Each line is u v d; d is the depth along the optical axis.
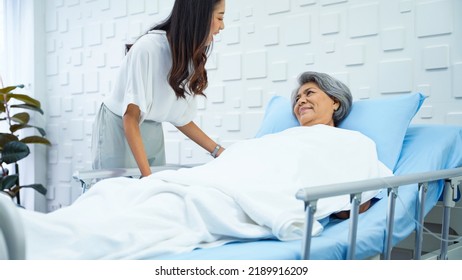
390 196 1.22
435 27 2.02
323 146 1.54
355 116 1.90
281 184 1.32
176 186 1.16
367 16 2.21
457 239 1.77
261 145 1.56
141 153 1.74
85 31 3.46
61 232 0.93
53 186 3.71
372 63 2.20
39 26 3.71
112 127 1.94
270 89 2.55
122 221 1.00
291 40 2.46
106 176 1.77
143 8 3.10
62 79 3.63
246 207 1.15
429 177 1.35
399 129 1.78
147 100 1.77
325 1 2.34
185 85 1.83
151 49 1.74
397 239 1.38
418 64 2.07
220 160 1.58
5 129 3.85
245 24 2.64
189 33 1.65
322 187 0.95
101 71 3.37
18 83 3.79
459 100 1.96
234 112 2.70
